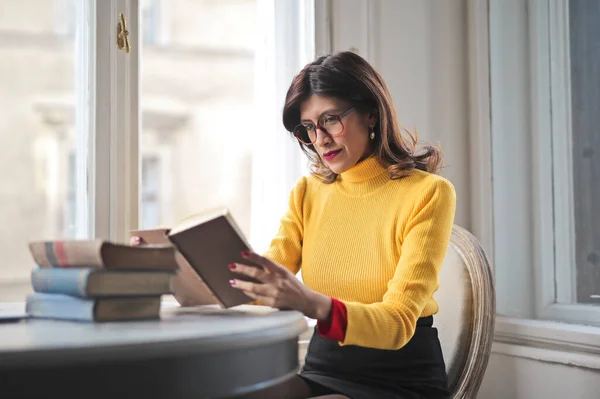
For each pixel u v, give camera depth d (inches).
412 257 59.5
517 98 98.3
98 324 43.4
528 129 98.0
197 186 323.0
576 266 91.5
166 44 292.0
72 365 33.4
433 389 60.9
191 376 36.8
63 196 239.3
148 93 311.0
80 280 43.8
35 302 49.1
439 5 98.6
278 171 91.0
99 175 81.0
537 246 95.9
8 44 139.3
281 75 91.8
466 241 74.4
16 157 235.0
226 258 49.4
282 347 43.7
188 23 281.4
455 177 98.1
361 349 61.5
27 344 34.0
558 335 81.2
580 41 90.7
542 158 95.5
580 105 90.8
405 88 95.7
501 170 97.5
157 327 41.5
